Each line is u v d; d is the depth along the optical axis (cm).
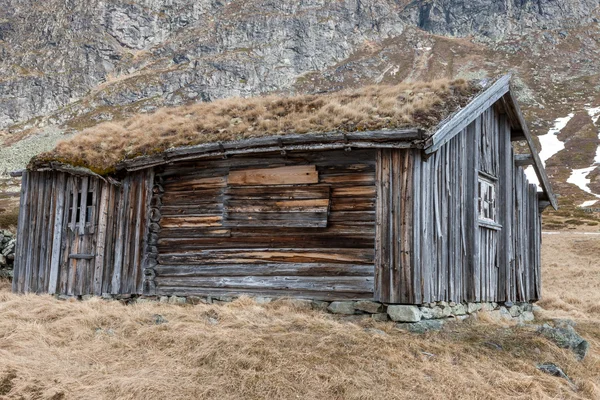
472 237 1224
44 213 1488
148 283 1293
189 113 1557
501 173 1424
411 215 1030
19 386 739
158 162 1277
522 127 1467
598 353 1095
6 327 1001
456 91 1254
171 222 1298
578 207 7238
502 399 775
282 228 1177
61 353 865
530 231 1605
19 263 1499
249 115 1358
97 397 712
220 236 1238
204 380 763
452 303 1134
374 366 819
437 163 1116
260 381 758
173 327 957
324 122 1141
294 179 1169
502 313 1368
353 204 1112
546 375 881
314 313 1070
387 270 1041
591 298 2081
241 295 1175
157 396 716
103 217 1384
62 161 1411
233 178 1228
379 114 1127
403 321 1012
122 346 901
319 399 730
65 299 1400
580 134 12675
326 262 1123
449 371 830
